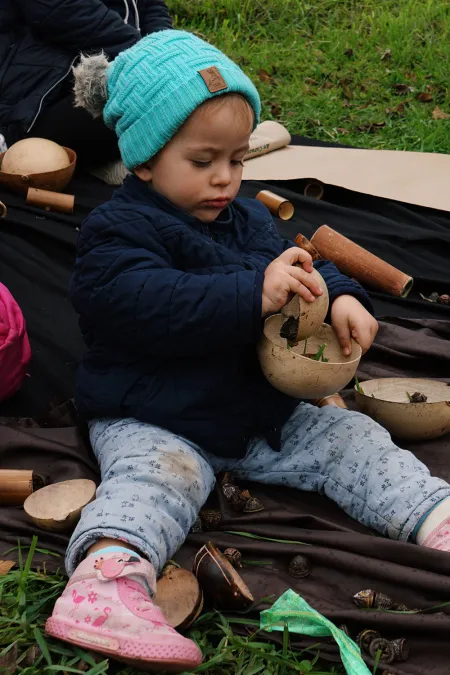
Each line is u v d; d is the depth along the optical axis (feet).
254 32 19.77
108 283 6.37
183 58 6.50
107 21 12.60
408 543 5.94
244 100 6.58
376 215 11.82
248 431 6.79
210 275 6.35
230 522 6.57
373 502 6.37
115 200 6.87
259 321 6.25
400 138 15.21
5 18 12.80
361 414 6.95
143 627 5.12
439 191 12.19
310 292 6.24
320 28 19.90
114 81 6.86
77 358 8.88
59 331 9.27
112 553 5.45
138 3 14.06
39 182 11.63
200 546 6.31
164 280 6.28
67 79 12.67
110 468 6.26
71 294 6.66
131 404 6.63
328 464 6.67
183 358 6.62
